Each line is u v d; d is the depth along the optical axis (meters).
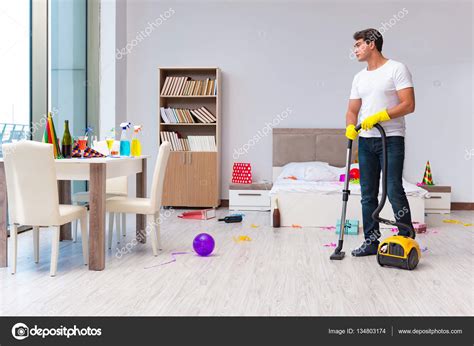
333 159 6.80
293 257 3.91
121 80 6.88
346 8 6.85
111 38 6.61
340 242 3.89
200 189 6.69
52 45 5.41
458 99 6.77
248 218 5.95
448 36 6.75
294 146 6.84
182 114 6.77
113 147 4.71
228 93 7.02
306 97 6.93
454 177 6.81
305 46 6.91
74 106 5.96
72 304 2.76
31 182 3.29
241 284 3.15
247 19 6.96
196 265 3.65
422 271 3.50
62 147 3.84
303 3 6.89
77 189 6.19
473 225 5.55
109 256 3.95
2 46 4.42
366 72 3.91
